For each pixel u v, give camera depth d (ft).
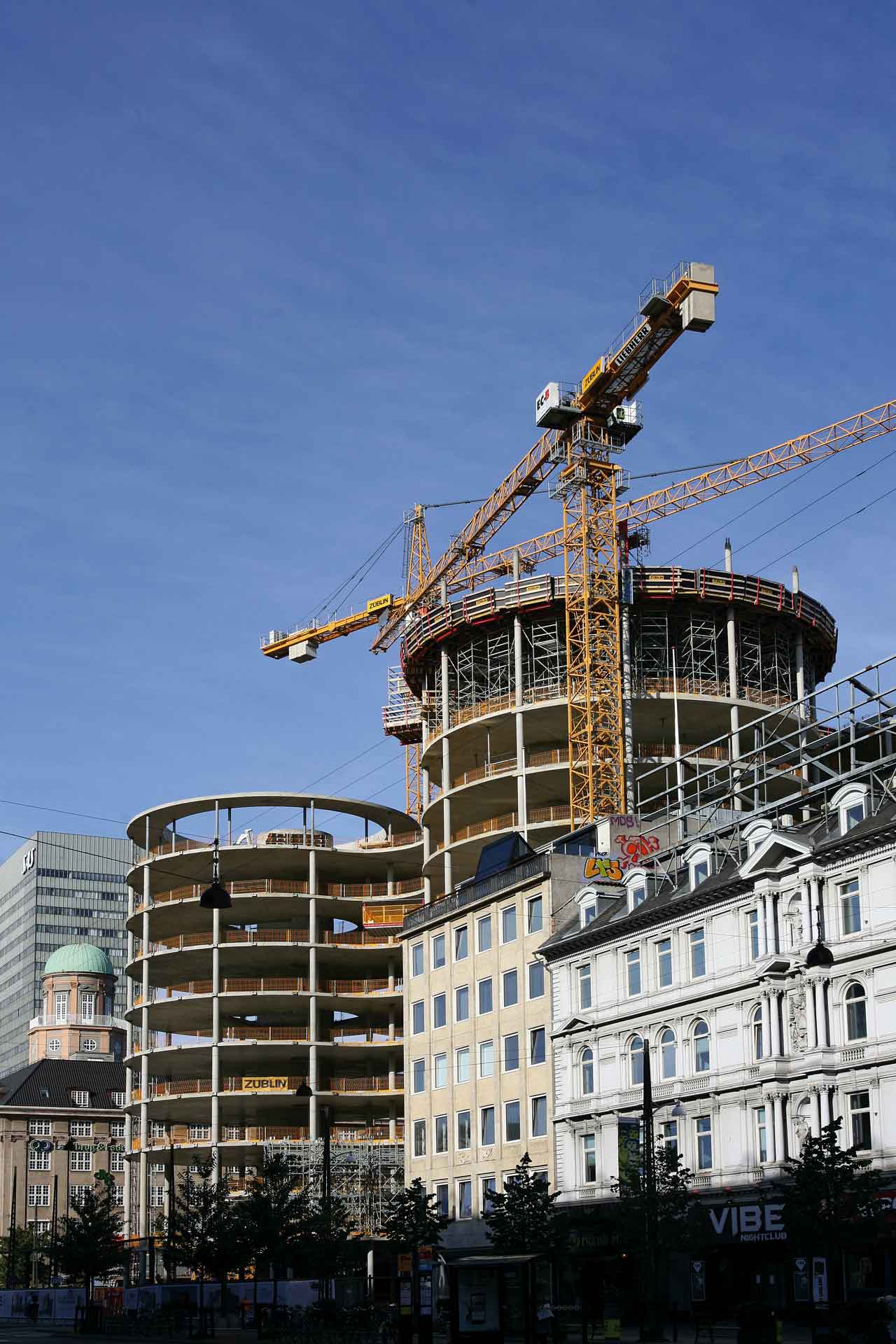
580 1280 225.35
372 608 542.57
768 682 373.40
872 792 209.05
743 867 213.05
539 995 257.96
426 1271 164.86
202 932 428.15
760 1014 209.36
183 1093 396.37
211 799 406.00
